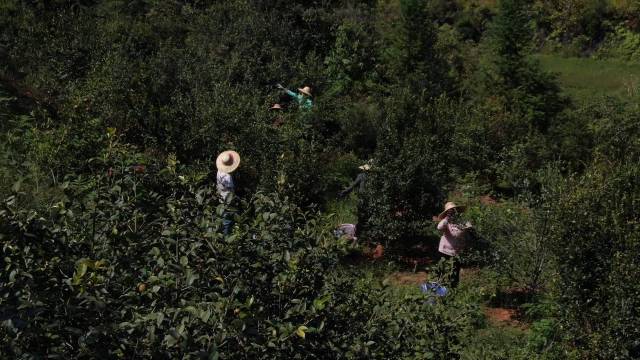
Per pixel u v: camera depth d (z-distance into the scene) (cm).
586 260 695
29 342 363
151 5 1819
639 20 2731
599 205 713
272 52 1614
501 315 851
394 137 1045
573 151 1248
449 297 545
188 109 1151
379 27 1886
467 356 710
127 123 1099
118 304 386
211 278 407
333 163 1241
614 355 643
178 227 431
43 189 900
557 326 735
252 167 1078
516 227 882
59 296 377
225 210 451
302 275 433
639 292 641
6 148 1026
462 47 2025
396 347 469
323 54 1764
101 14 1678
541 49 2792
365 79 1680
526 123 1388
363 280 530
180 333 343
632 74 2309
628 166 754
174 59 1405
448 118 1295
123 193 457
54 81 1318
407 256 1024
